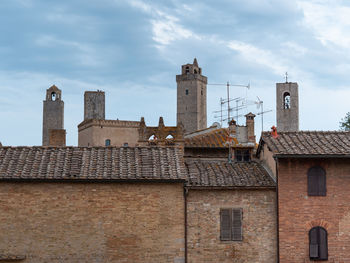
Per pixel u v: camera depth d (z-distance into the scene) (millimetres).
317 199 29891
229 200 30000
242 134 46219
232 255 29688
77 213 28938
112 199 29125
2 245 28594
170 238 29203
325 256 29562
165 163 30328
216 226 29750
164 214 29281
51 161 30016
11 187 28875
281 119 57688
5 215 28734
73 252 28734
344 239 29703
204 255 29516
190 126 126375
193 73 127562
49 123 108812
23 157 30344
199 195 29844
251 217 30016
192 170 31375
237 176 30969
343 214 29828
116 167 29734
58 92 109875
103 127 93125
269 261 29812
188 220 29594
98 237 28891
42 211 28844
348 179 30000
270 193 30250
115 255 28891
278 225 29734
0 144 32844
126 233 29016
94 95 98500
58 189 29000
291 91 58000
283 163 30000
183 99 127438
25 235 28688
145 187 29328
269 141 31078
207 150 45094
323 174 30031
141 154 31062
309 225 29766
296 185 29922
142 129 50844
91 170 29359
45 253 28641
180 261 29109
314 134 32094
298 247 29625
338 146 30203
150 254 29031
